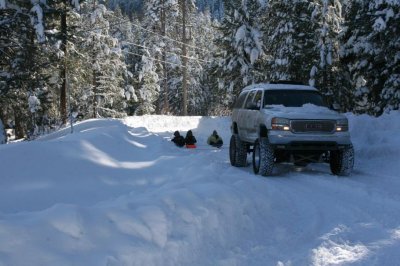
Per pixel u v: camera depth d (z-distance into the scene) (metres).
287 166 11.02
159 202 5.10
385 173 9.42
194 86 58.84
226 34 33.66
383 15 16.09
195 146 15.55
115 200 5.69
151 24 52.38
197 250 4.54
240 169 10.33
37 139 17.69
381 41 16.58
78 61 26.30
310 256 4.55
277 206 6.46
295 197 7.11
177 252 4.33
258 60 32.41
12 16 17.44
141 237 4.33
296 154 9.32
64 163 7.15
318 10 21.83
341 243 4.98
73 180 6.68
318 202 6.85
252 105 10.01
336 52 21.72
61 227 4.00
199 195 5.59
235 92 34.00
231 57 33.41
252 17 32.34
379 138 11.86
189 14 57.88
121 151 9.60
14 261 3.44
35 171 6.55
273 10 25.44
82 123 19.36
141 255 4.03
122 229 4.34
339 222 5.79
